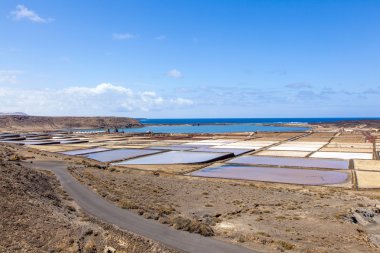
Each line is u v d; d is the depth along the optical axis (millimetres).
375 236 27000
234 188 49281
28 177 35344
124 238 21375
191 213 32469
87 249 18859
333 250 22406
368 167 72688
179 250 20438
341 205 38281
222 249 20922
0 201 24062
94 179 44500
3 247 17562
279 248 21500
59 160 65562
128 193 37656
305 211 34875
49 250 18266
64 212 26781
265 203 38625
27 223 21516
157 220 26328
